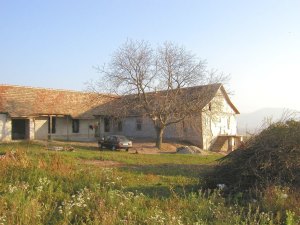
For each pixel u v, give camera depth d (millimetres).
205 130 51188
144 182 15828
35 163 15117
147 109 43250
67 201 9820
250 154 13547
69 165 16438
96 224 8172
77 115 51188
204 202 10734
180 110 42625
